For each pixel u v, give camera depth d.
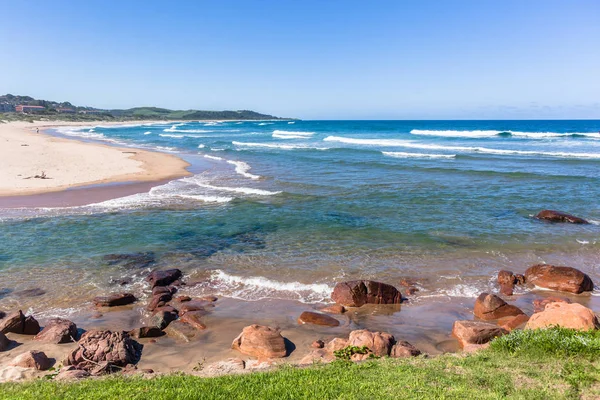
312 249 16.97
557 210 22.92
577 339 8.13
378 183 30.81
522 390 6.52
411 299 12.79
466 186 29.50
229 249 16.89
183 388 6.76
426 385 6.78
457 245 17.50
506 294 13.13
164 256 16.02
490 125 143.38
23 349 9.45
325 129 122.12
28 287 13.15
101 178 32.31
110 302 12.05
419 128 121.25
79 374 7.98
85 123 164.00
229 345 9.92
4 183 28.94
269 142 70.69
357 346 8.99
